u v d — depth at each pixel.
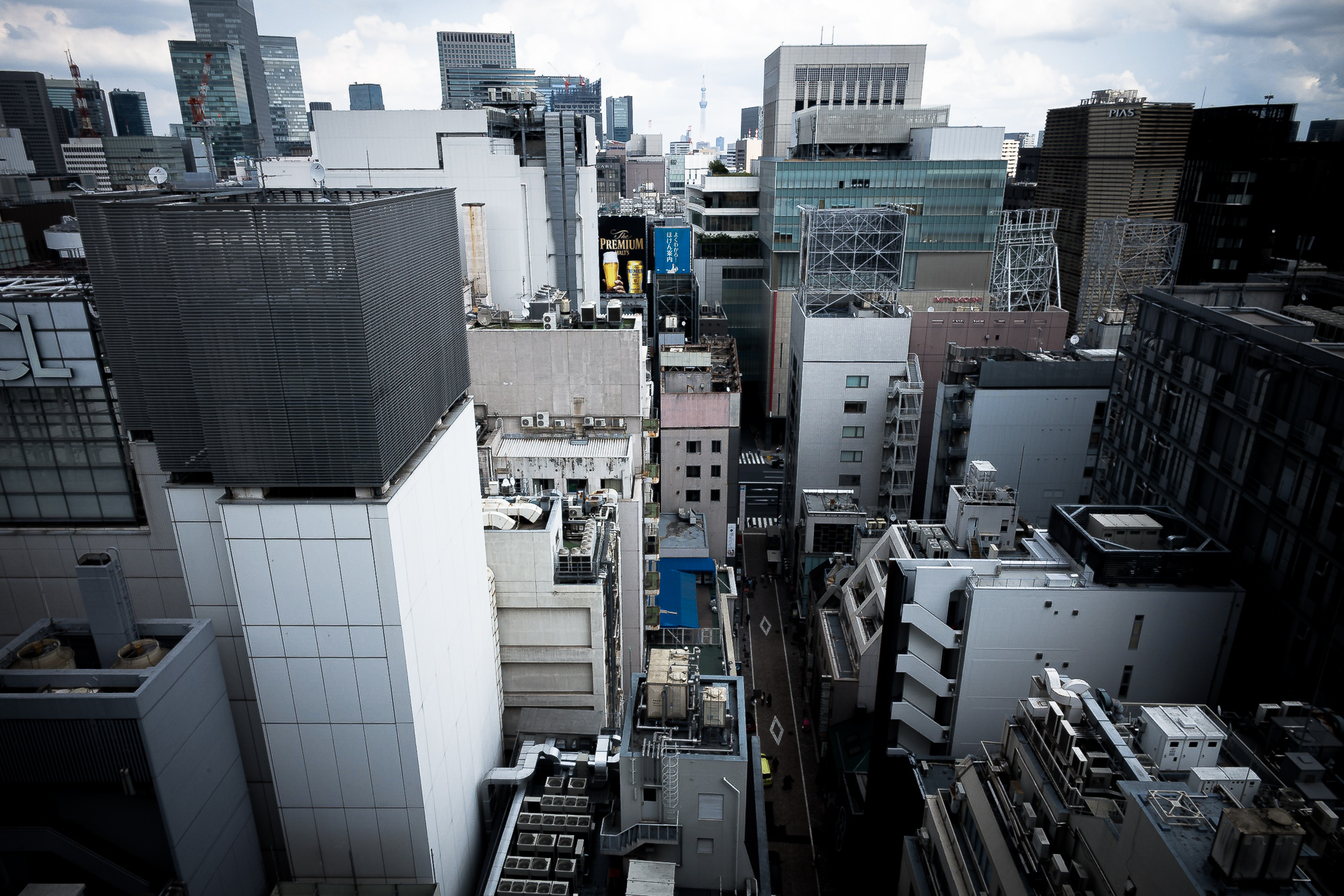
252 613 29.83
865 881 55.88
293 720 31.59
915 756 53.59
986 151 142.00
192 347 26.70
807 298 106.25
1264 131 145.38
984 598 47.50
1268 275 74.56
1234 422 49.00
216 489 30.25
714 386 101.69
